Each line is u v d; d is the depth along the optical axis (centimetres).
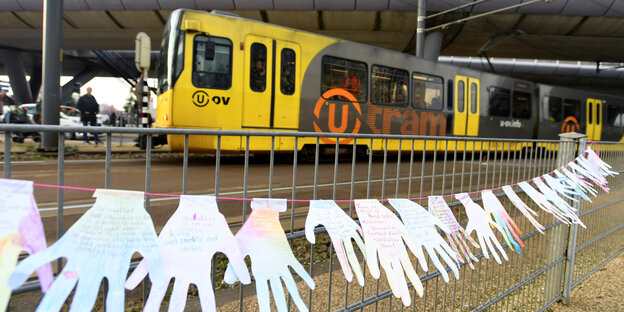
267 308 133
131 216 115
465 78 1141
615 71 3312
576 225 317
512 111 1279
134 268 115
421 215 191
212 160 952
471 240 210
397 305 271
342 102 884
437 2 1686
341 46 884
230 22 748
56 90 920
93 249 107
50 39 908
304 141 830
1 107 1377
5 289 91
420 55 1362
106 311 105
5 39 2366
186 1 1767
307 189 589
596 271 384
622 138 1755
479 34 2014
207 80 726
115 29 2028
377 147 930
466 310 274
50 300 98
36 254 98
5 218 96
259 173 732
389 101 967
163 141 788
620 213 426
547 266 304
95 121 1294
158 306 114
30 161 791
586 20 1803
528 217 245
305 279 146
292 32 816
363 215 169
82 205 437
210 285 124
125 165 801
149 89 1010
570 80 3534
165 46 746
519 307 293
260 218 143
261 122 778
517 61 3338
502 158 275
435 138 229
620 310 310
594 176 311
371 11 1791
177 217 125
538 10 1747
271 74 787
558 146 317
